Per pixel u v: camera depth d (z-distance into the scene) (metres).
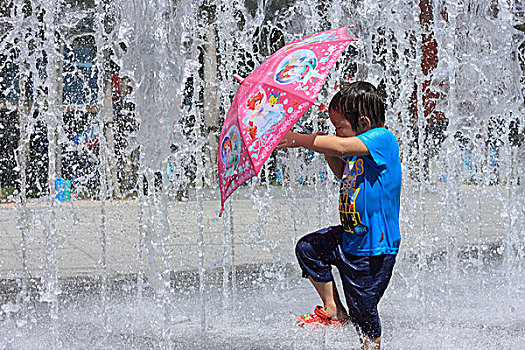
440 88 7.00
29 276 6.34
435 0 6.52
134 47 4.31
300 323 4.36
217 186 14.45
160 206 8.73
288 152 9.95
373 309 3.74
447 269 6.79
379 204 3.71
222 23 7.30
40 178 11.97
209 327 4.52
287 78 3.48
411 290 5.86
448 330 4.39
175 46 4.36
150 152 4.28
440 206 11.62
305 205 11.77
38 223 6.86
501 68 6.75
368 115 3.84
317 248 4.03
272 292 5.76
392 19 7.14
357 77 7.77
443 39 6.61
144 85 4.26
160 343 4.12
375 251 3.69
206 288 5.95
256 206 10.08
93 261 7.21
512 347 3.98
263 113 3.40
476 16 6.51
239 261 7.35
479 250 7.79
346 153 3.65
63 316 4.88
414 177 10.21
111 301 5.39
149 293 5.70
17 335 4.32
